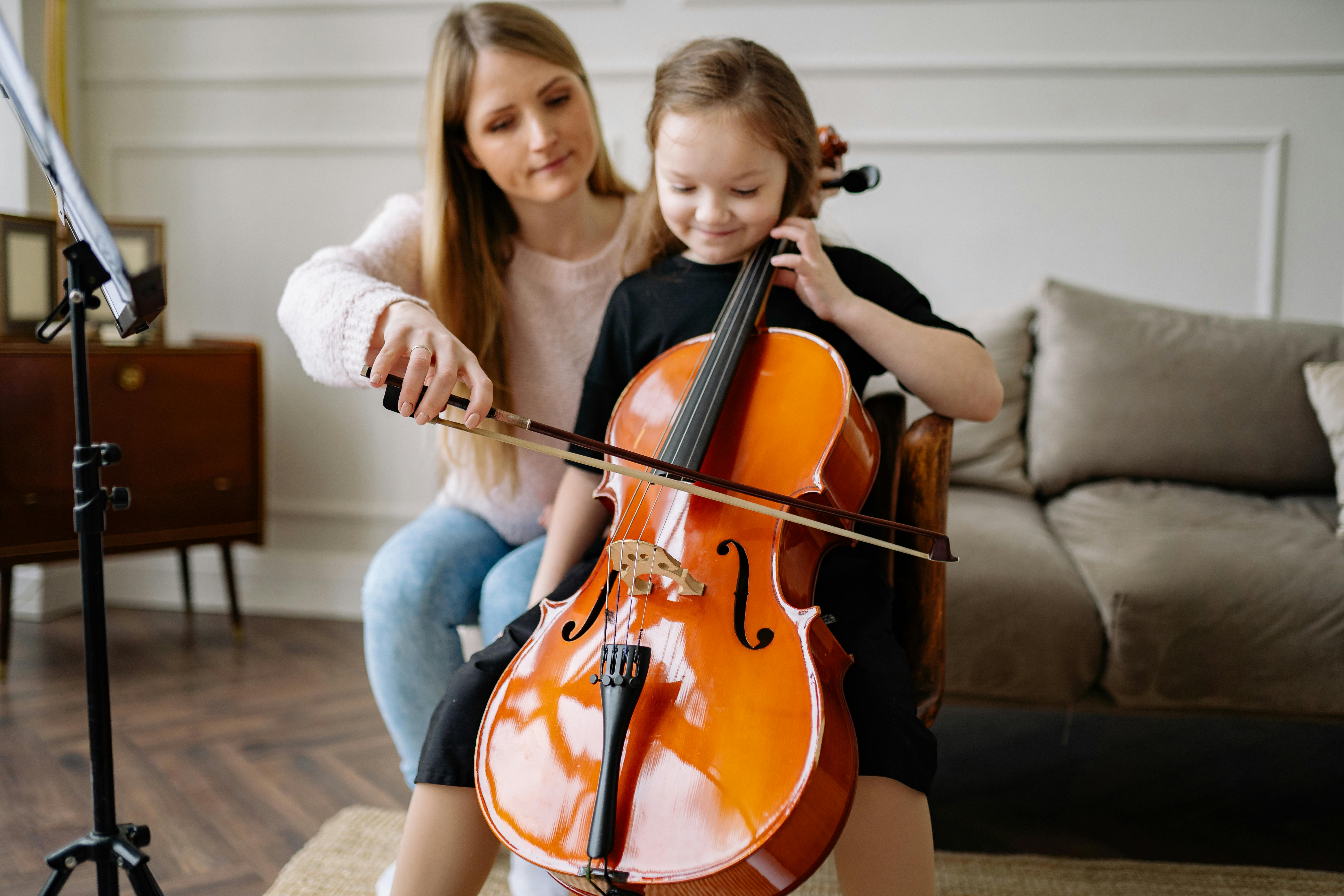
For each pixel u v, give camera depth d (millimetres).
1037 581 1795
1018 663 1779
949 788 1984
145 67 3113
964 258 2775
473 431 1045
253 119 3082
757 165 1258
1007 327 2441
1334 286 2631
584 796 866
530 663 1006
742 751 859
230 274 3135
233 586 2865
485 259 1674
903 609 1306
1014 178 2730
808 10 2775
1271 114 2613
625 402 1263
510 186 1604
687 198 1296
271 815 1819
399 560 1545
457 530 1641
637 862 813
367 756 2082
